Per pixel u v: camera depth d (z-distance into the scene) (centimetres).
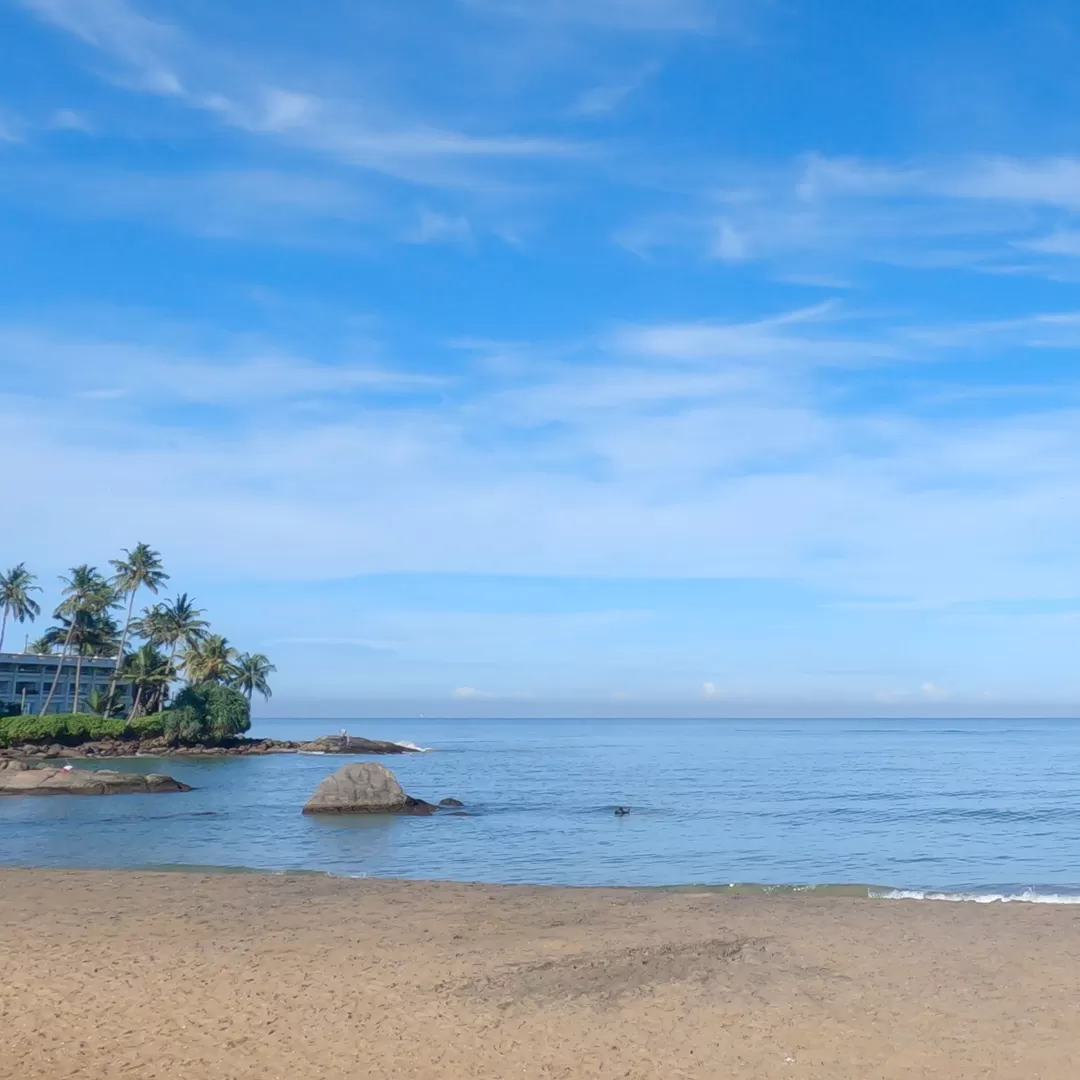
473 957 1580
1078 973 1479
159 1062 1134
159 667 11294
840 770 8750
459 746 15462
